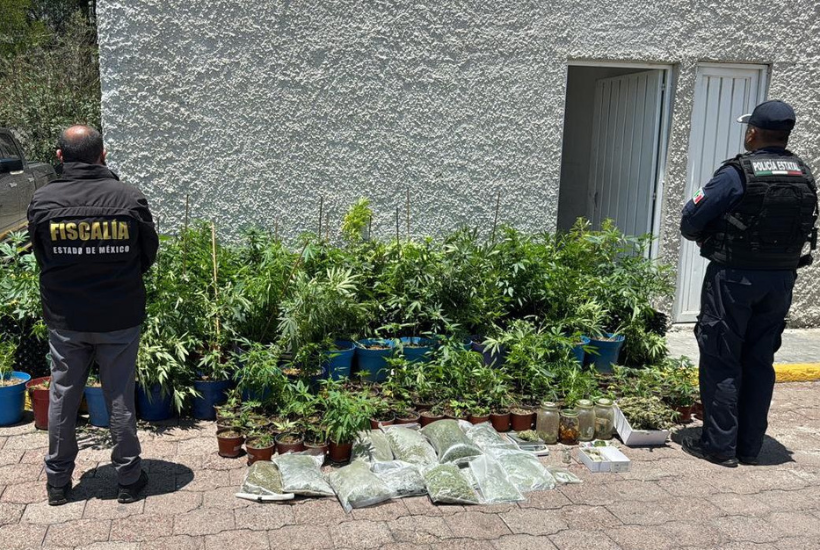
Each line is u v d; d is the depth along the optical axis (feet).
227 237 18.78
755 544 11.02
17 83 44.65
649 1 20.75
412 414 14.71
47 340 15.69
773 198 12.86
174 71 17.81
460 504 11.98
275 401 14.44
